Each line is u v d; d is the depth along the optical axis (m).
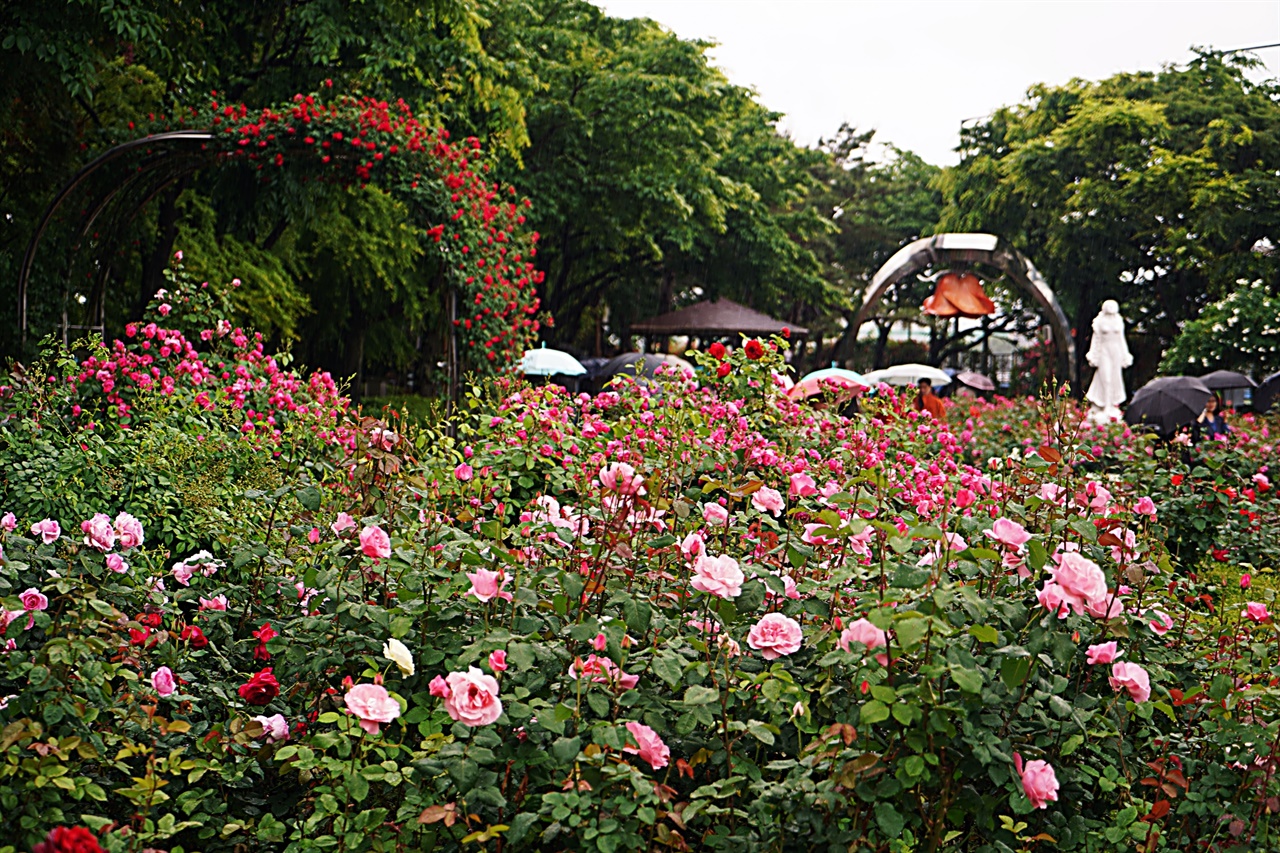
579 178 24.23
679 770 2.76
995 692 2.71
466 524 3.67
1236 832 2.89
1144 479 7.49
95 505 5.25
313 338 21.39
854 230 47.50
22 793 2.52
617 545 3.00
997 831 2.92
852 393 7.47
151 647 3.11
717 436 5.20
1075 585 2.72
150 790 2.62
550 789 2.70
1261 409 19.06
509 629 2.99
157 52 12.38
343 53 15.90
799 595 3.08
